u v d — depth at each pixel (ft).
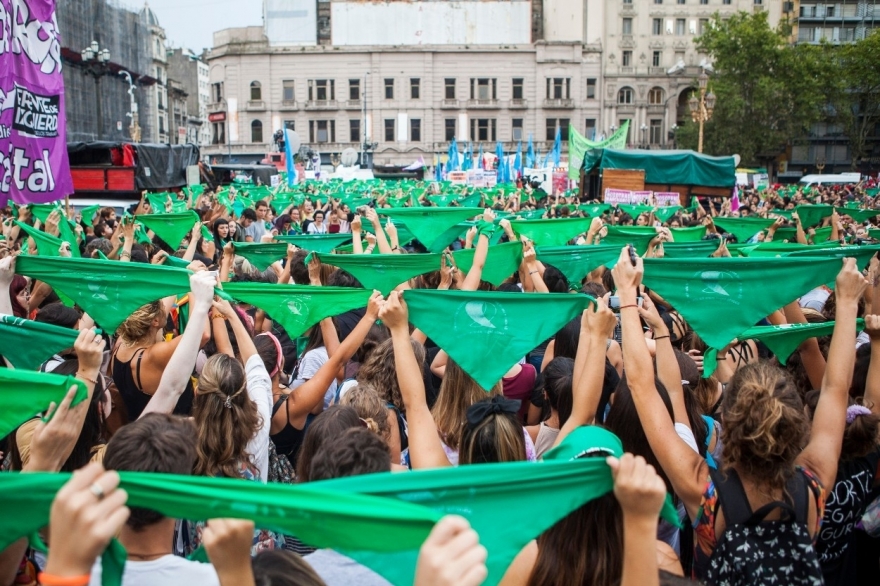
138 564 7.82
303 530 5.60
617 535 7.89
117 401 15.16
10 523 5.60
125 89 200.34
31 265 14.14
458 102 258.78
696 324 12.90
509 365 12.32
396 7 261.03
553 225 32.53
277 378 15.53
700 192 79.46
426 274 24.03
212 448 11.81
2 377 8.25
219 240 38.01
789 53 212.64
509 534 6.49
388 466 9.48
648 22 262.88
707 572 9.05
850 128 228.02
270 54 258.57
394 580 6.31
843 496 10.85
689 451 9.77
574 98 260.01
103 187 67.31
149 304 14.97
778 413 8.57
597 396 11.03
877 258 19.58
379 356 16.17
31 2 22.47
